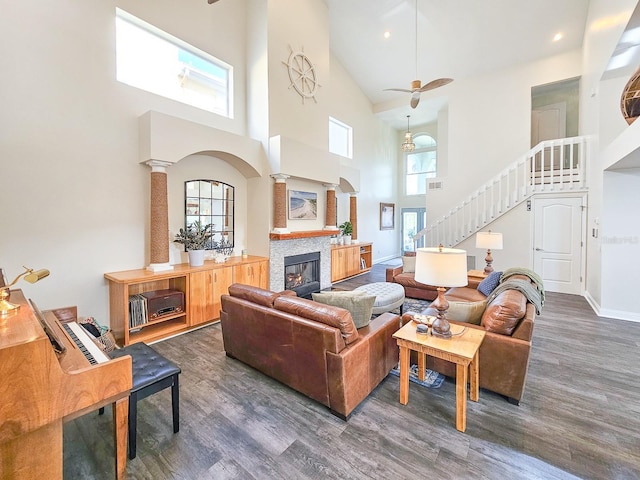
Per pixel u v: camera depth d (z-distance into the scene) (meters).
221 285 4.28
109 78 3.57
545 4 5.57
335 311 2.23
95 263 3.53
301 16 5.55
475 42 6.59
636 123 3.06
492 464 1.77
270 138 4.95
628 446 1.89
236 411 2.28
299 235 5.36
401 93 8.61
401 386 2.35
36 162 3.09
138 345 2.32
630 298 4.21
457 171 7.70
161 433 2.04
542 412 2.24
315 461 1.80
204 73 4.67
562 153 5.72
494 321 2.40
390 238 10.57
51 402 1.32
